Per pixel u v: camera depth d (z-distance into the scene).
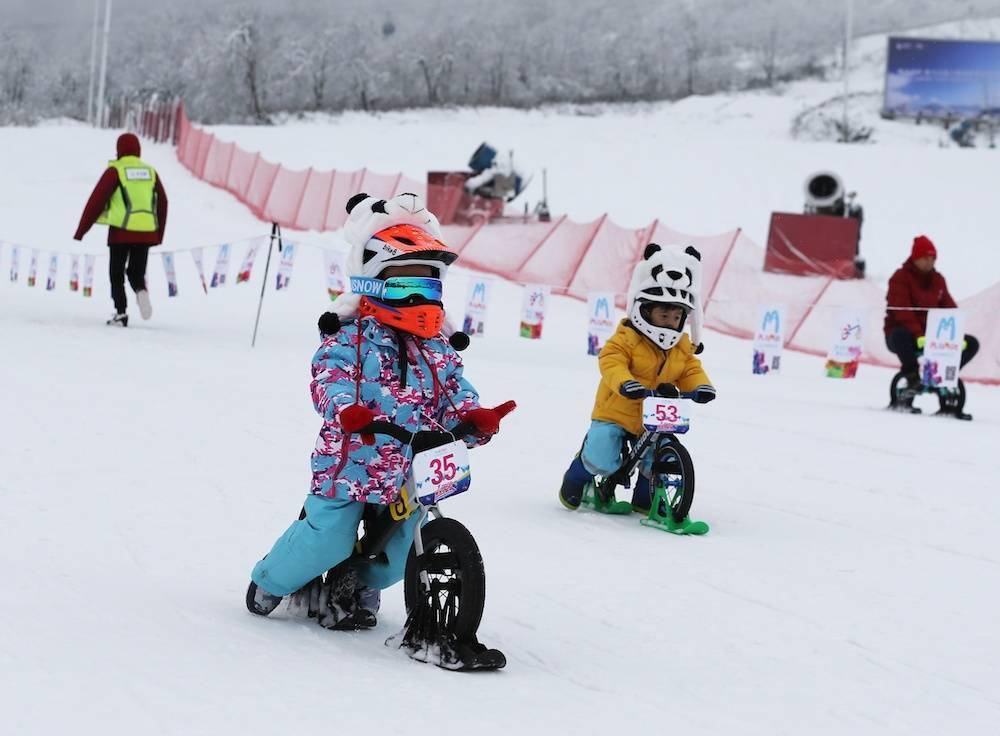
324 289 22.36
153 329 16.16
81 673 3.94
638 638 5.06
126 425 9.23
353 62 99.19
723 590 5.89
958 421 12.51
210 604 5.05
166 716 3.59
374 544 4.75
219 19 106.50
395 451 4.58
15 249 19.28
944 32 110.62
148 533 6.29
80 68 106.38
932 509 7.99
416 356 4.69
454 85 100.81
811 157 47.06
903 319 13.23
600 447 7.46
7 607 4.73
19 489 7.08
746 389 14.79
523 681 4.37
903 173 43.62
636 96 101.25
